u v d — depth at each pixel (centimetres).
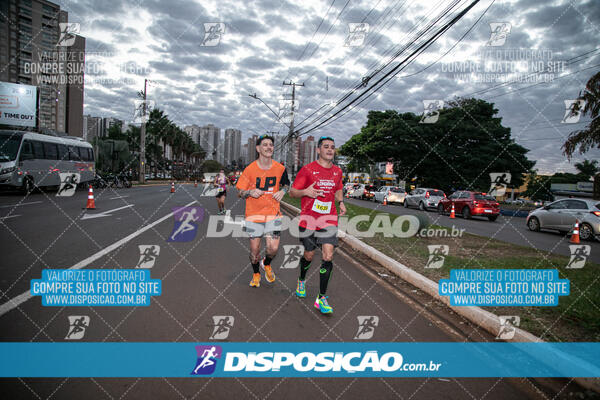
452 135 3394
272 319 348
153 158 5762
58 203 1352
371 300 421
